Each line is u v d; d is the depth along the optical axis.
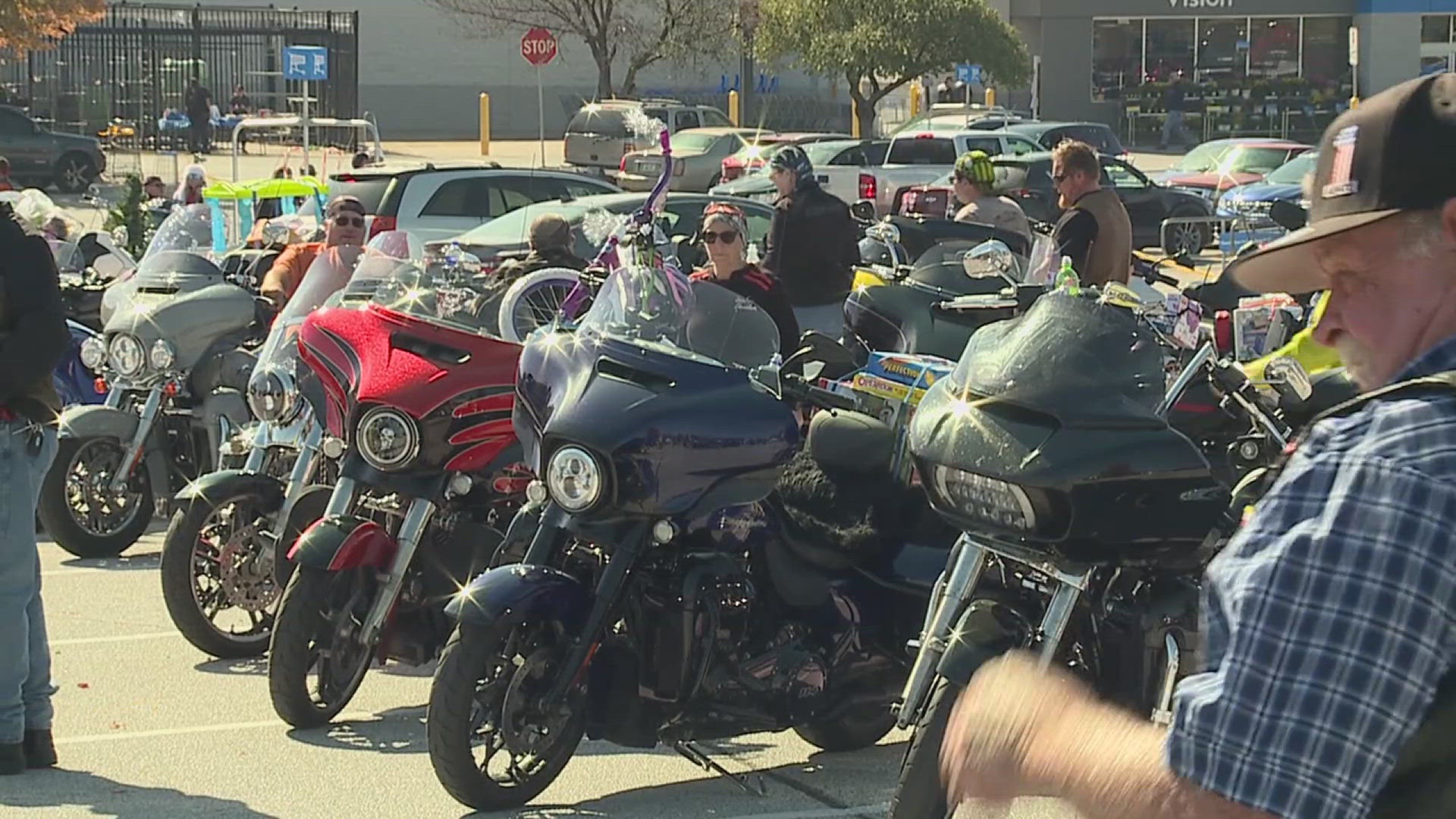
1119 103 51.22
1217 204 24.75
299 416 7.30
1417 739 1.70
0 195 7.46
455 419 6.06
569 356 5.37
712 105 49.22
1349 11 50.69
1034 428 4.37
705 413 5.21
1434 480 1.69
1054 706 1.89
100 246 12.20
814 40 38.41
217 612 7.29
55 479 8.94
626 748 6.29
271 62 40.91
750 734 5.70
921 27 37.81
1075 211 9.13
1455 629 1.67
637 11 43.09
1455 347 1.85
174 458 9.36
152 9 41.47
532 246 8.15
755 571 5.55
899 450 5.67
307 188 17.81
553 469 5.23
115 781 5.77
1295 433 4.85
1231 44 51.12
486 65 50.75
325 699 6.31
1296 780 1.68
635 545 5.28
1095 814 1.80
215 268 9.22
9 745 5.74
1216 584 1.82
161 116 39.38
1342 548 1.70
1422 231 1.85
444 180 17.41
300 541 6.13
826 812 5.58
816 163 27.83
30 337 5.33
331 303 6.61
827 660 5.59
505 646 5.30
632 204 15.50
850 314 7.01
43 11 32.16
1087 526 4.34
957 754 1.91
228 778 5.81
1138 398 4.45
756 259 8.40
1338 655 1.68
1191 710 1.76
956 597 4.56
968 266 6.88
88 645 7.51
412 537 6.15
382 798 5.64
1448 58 50.31
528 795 5.40
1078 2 51.06
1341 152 1.89
